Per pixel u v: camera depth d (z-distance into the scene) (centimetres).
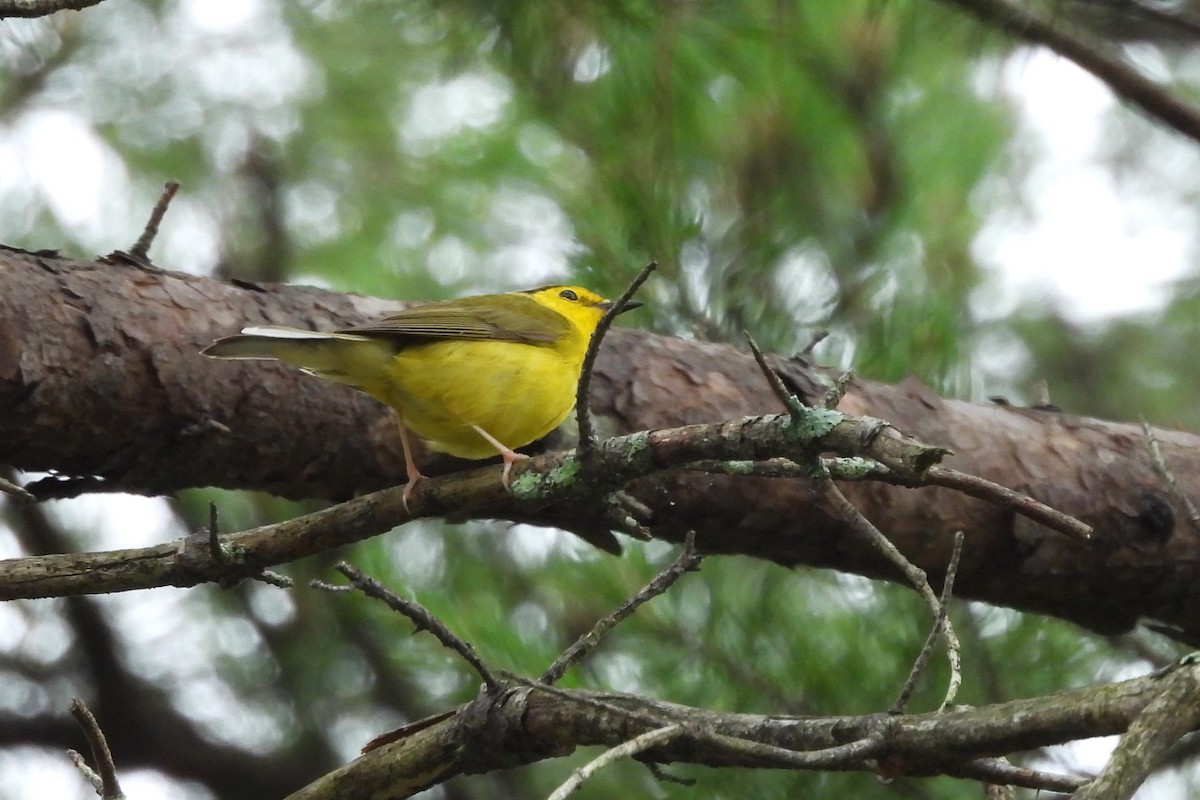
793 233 1013
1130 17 1204
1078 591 923
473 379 860
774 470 645
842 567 902
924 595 589
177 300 810
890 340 1006
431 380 845
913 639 971
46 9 659
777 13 991
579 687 948
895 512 877
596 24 976
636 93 981
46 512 1341
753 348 573
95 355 766
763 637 984
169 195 823
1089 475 918
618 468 660
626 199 992
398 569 1087
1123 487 918
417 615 643
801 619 1008
